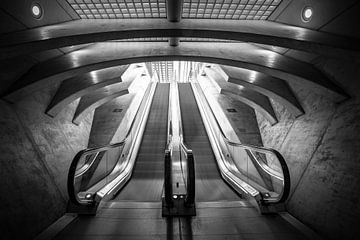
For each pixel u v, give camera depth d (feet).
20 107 14.30
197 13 13.29
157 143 29.94
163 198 15.12
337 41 10.48
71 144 20.30
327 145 13.55
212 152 27.40
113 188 17.88
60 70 13.84
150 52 15.80
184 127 33.37
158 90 52.31
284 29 12.43
